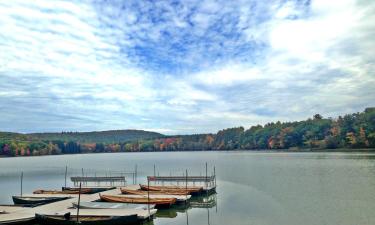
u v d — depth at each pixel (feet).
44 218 105.29
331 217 109.29
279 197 147.95
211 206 138.21
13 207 124.88
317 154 469.16
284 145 645.10
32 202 144.05
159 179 198.80
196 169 320.29
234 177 233.76
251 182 203.51
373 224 100.37
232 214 120.67
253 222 107.86
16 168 378.53
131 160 554.87
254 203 138.21
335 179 195.21
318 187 169.78
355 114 554.05
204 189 164.55
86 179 209.05
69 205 129.70
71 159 635.66
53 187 209.97
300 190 163.53
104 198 141.18
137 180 246.06
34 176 282.56
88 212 112.27
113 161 530.27
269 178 217.77
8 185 221.66
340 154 439.63
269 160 392.27
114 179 207.00
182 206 138.00
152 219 112.37
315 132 601.21
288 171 253.85
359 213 113.19
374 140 487.61
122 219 103.86
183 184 208.74
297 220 107.65
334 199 137.28
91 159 625.82
